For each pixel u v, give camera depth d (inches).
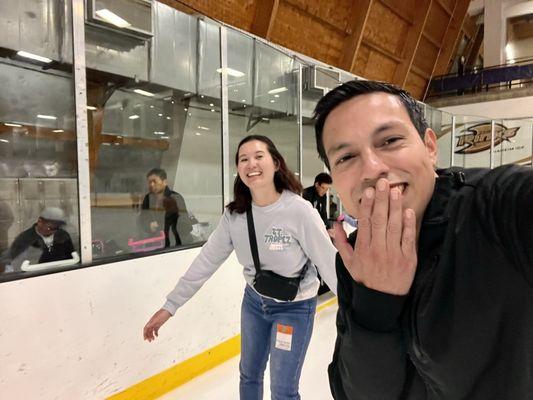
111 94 103.7
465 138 314.0
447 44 356.5
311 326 51.5
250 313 53.9
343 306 20.7
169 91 111.1
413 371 19.9
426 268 18.1
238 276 99.3
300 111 147.0
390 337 18.3
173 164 124.5
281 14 185.2
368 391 19.8
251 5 168.7
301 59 163.0
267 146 49.6
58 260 68.7
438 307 17.9
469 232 17.8
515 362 17.2
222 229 55.9
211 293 91.9
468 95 354.9
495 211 17.4
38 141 74.0
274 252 49.8
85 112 73.2
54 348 63.3
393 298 17.6
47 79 73.9
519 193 17.0
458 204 18.4
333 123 19.5
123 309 73.3
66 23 73.5
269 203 49.9
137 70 100.7
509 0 396.2
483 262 17.4
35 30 74.5
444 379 18.7
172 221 106.9
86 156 72.1
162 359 80.2
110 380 71.1
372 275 17.6
